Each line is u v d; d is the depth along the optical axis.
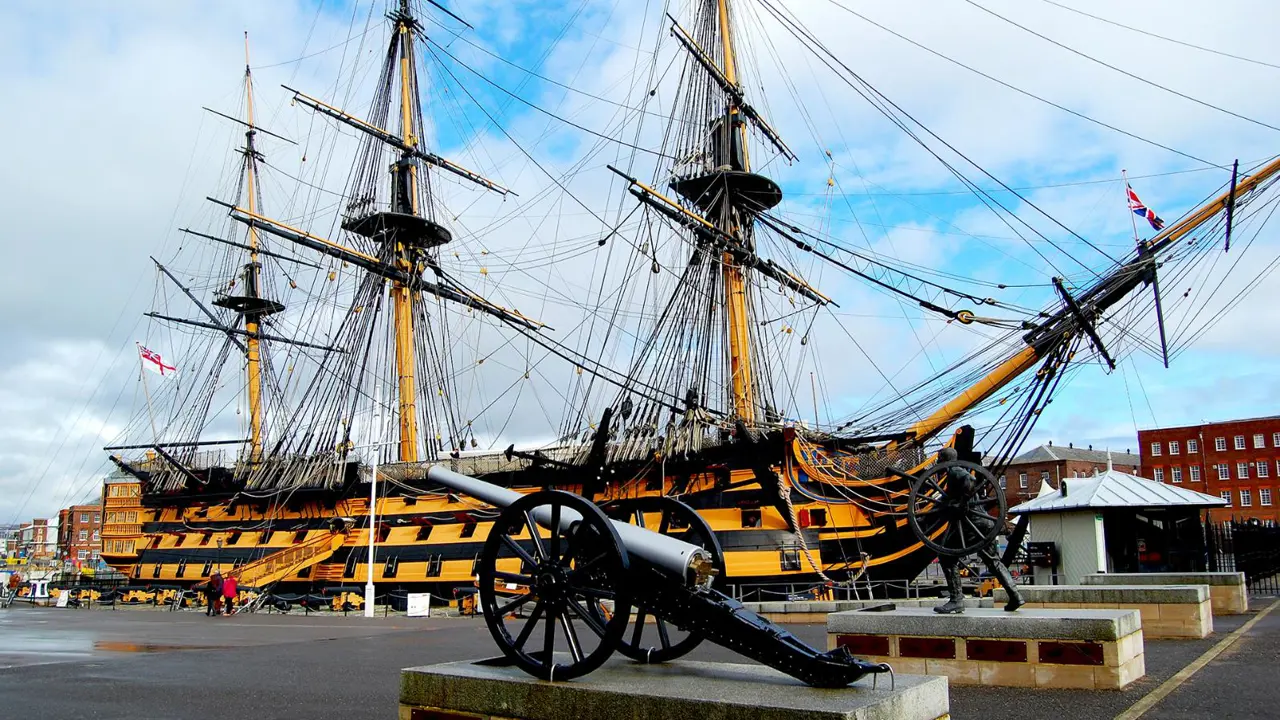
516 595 36.44
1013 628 14.03
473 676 10.14
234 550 57.41
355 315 64.94
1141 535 30.61
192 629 30.36
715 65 51.41
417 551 47.97
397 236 64.06
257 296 76.75
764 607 26.56
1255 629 20.80
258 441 69.56
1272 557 42.84
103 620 36.25
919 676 9.41
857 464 36.62
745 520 37.72
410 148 65.19
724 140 51.72
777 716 8.04
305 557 49.69
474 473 48.81
